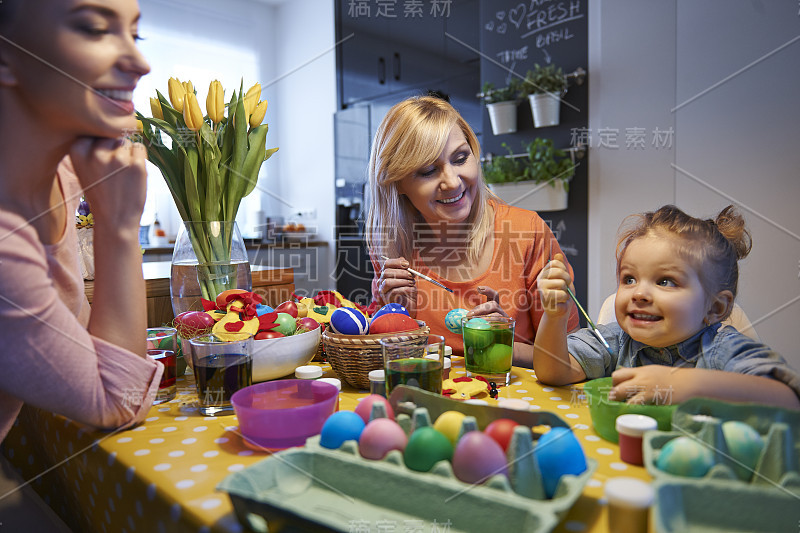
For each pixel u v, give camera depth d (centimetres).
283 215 469
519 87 259
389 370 66
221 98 94
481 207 127
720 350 67
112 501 58
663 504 40
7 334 53
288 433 57
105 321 63
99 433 64
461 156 117
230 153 99
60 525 74
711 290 69
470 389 74
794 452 44
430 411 54
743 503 41
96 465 60
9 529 73
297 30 436
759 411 48
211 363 70
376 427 49
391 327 81
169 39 394
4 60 53
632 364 78
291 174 461
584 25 243
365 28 378
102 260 63
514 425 48
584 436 60
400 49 357
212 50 418
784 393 57
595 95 240
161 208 376
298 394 66
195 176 95
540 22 261
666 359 74
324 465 50
